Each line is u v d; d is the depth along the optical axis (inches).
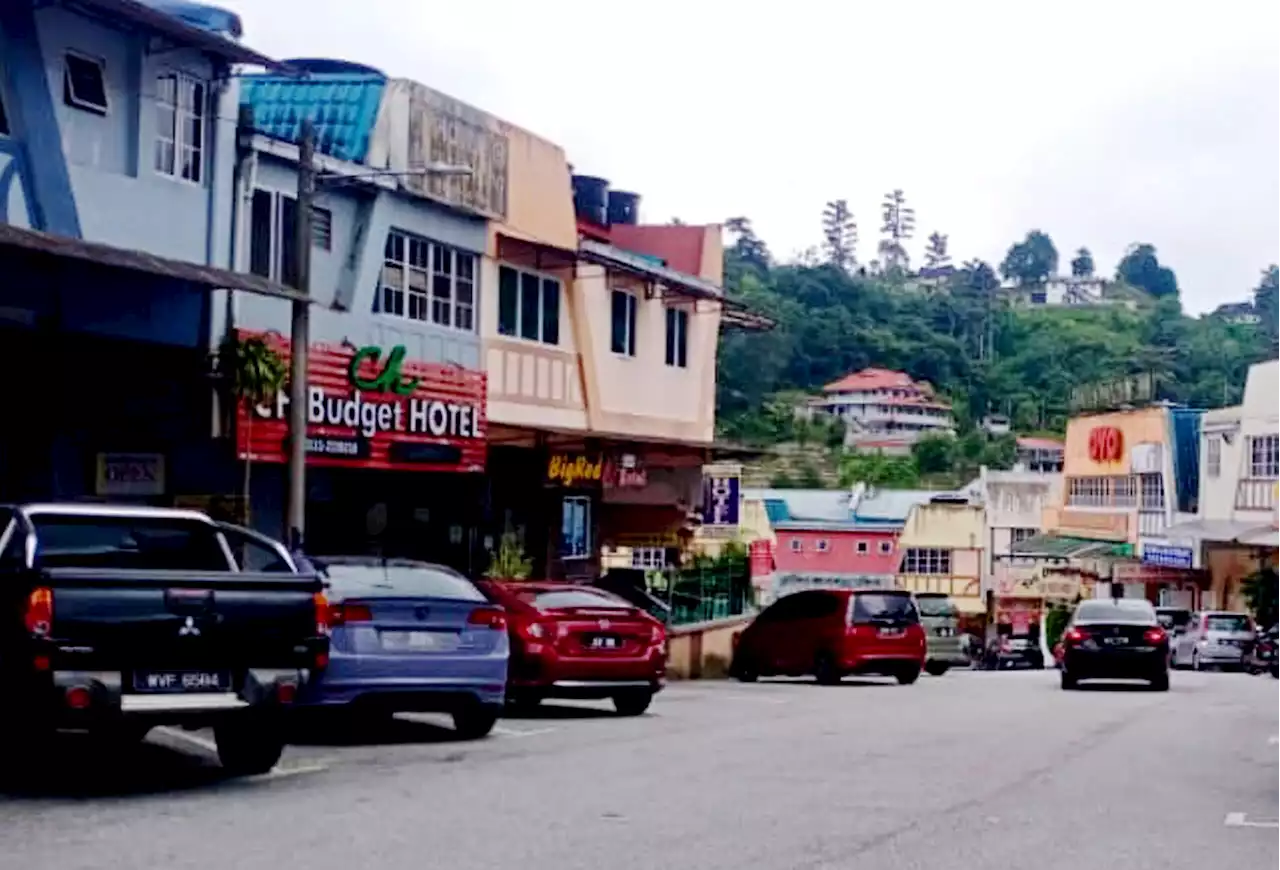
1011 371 4416.8
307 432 879.7
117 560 491.8
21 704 419.2
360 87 962.7
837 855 364.2
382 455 943.7
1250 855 378.3
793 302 4365.2
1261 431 2054.6
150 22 744.3
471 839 376.2
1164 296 5639.8
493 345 1069.8
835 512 2903.5
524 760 540.1
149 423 800.9
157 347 791.1
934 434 3895.2
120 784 465.1
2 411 740.0
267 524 902.4
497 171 1069.1
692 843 376.2
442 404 995.9
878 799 458.3
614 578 1187.9
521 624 706.2
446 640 581.0
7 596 425.4
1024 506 2896.2
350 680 557.6
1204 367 4124.0
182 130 804.0
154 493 813.2
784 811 430.0
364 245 936.3
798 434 3806.6
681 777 499.5
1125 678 1103.6
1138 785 506.0
